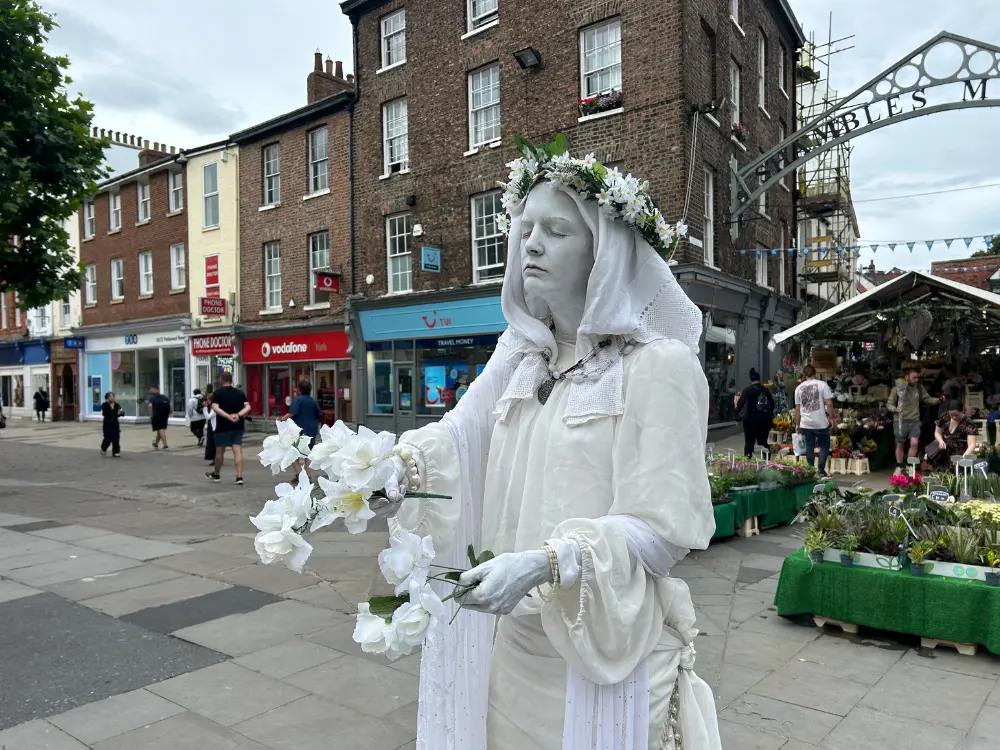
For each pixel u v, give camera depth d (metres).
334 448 1.10
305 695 3.40
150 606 4.74
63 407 27.86
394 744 2.95
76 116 9.77
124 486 10.53
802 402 10.00
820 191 20.48
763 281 16.91
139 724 3.11
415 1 15.70
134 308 24.00
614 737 1.29
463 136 15.05
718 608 4.67
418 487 1.45
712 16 13.34
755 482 6.95
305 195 18.39
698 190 12.66
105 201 25.03
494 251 14.84
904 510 4.32
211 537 6.91
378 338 16.80
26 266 10.10
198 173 21.33
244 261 20.17
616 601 1.19
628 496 1.27
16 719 3.16
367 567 5.69
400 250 16.55
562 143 1.48
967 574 3.87
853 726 3.04
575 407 1.37
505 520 1.46
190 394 21.98
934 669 3.64
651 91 12.27
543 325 1.51
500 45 14.19
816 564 4.26
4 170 8.80
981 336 12.02
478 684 1.54
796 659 3.80
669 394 1.29
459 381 15.55
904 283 10.30
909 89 11.28
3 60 9.05
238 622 4.42
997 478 5.51
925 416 11.35
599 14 12.78
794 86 19.53
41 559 6.02
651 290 1.44
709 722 1.48
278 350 19.28
